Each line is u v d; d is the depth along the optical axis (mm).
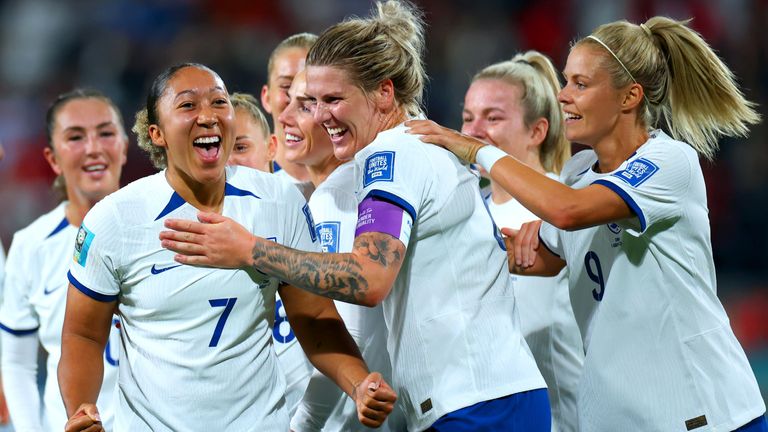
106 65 47656
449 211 11664
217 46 47531
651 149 12547
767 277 39406
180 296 11438
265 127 16453
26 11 49562
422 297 11734
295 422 13758
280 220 12125
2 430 20219
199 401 11508
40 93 46938
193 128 11414
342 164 14141
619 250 12836
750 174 41812
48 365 16562
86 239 11477
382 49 11953
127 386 11781
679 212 12477
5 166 43125
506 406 11570
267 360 12008
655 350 12656
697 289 12766
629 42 12766
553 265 14523
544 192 11992
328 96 11891
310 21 51625
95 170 17062
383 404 11430
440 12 49031
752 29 47031
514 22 49344
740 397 12664
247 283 11617
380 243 11148
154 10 49906
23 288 16719
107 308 11758
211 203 11844
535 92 16625
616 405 12875
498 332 11812
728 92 13172
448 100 46500
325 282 11016
